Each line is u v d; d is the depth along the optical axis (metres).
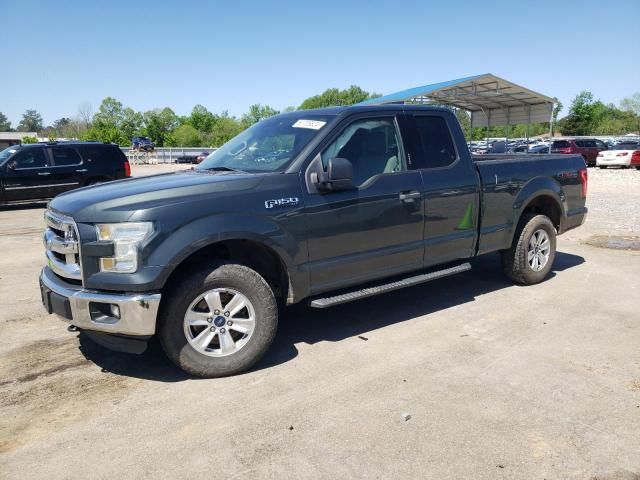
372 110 4.76
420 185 4.90
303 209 4.15
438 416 3.32
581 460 2.86
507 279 6.40
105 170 15.20
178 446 3.04
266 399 3.57
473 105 21.97
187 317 3.75
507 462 2.85
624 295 5.79
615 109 86.94
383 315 5.26
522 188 5.86
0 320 5.24
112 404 3.53
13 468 2.86
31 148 14.34
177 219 3.63
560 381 3.78
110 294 3.56
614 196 15.03
